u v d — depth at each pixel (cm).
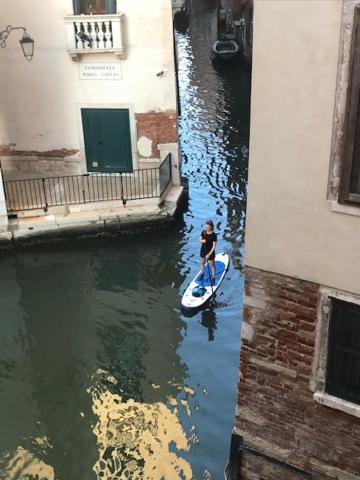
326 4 429
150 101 1527
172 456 905
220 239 1479
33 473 894
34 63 1517
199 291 1253
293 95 466
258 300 555
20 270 1402
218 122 2334
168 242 1477
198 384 1051
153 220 1491
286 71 462
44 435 961
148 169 1492
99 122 1566
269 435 610
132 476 877
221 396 1021
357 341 520
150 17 1442
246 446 630
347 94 443
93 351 1148
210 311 1230
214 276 1301
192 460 898
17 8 1462
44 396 1047
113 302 1284
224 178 1825
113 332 1198
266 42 462
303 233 504
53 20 1466
